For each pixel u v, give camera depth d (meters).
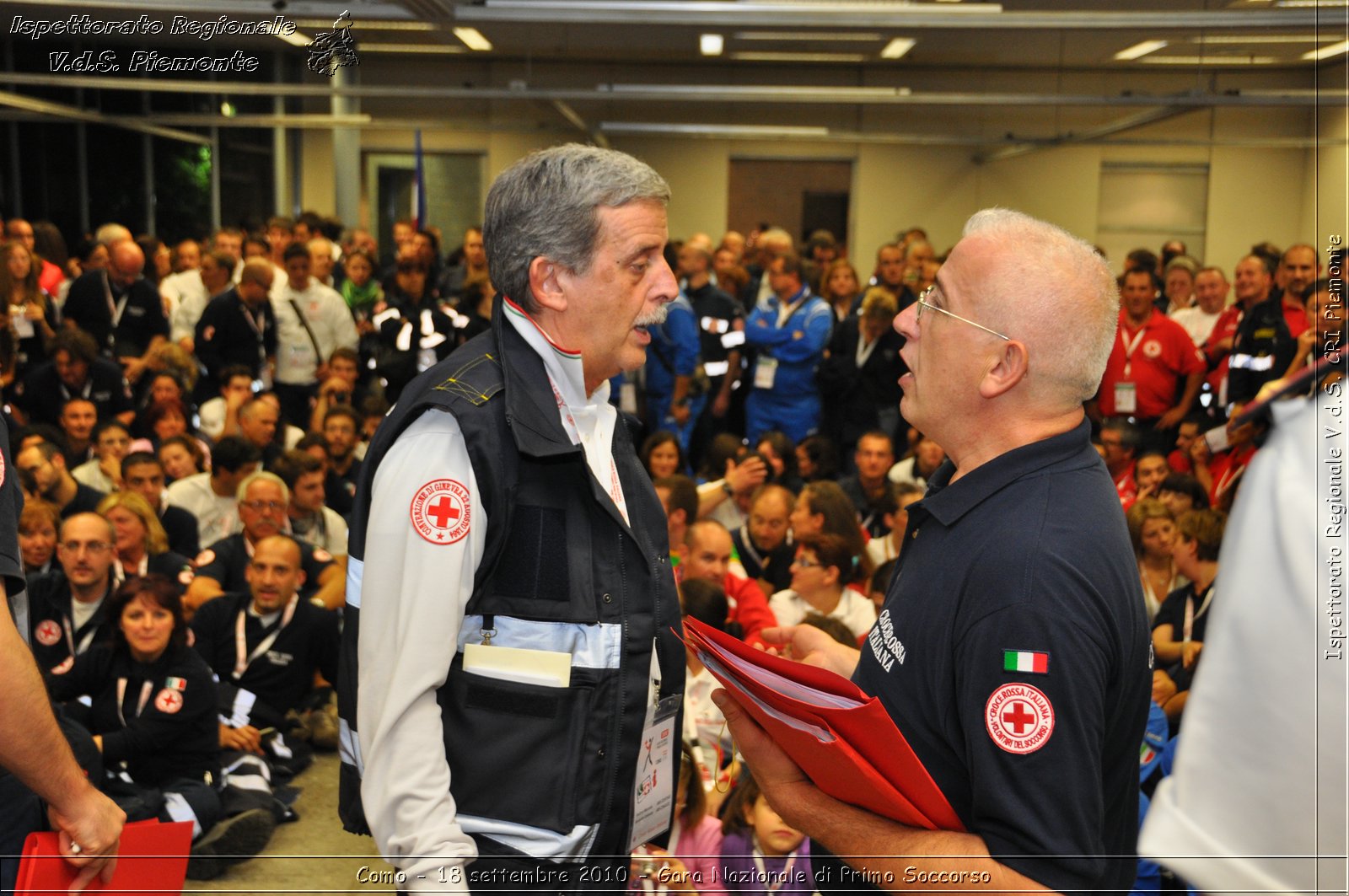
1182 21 5.28
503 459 1.23
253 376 6.16
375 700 1.20
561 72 12.62
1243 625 0.65
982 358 1.19
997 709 1.04
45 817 1.42
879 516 4.37
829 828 1.21
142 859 1.42
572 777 1.25
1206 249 13.04
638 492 1.42
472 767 1.24
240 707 3.42
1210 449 4.76
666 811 1.45
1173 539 3.41
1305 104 8.00
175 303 7.92
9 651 1.18
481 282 6.12
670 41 10.98
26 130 9.86
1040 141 11.20
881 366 6.28
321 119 9.03
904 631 1.17
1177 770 0.67
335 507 4.82
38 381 5.41
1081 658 1.03
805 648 1.63
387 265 12.91
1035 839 1.02
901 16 5.07
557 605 1.25
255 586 3.62
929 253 8.25
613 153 1.33
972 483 1.16
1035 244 1.20
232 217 11.33
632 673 1.29
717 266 9.02
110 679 3.08
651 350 6.27
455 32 8.12
